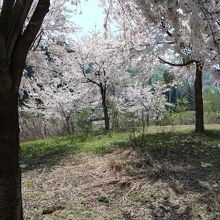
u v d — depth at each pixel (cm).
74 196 777
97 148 1222
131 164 934
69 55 1975
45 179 911
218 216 675
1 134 433
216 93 2711
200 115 1510
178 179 852
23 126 1902
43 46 1719
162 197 758
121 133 1590
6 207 435
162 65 1642
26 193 806
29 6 435
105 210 714
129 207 724
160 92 2328
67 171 954
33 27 447
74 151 1227
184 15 472
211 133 1464
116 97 2295
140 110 2281
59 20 1627
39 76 1689
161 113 2253
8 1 431
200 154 1110
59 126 2073
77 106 2305
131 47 1371
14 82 440
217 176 876
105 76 1997
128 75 2173
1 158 433
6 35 427
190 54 1210
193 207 710
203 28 448
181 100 2305
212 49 1088
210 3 483
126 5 679
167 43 1359
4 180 434
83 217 686
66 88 2280
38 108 2377
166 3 454
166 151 1141
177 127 1784
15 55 441
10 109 435
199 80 1491
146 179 845
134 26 713
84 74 2050
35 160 1159
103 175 888
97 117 2667
